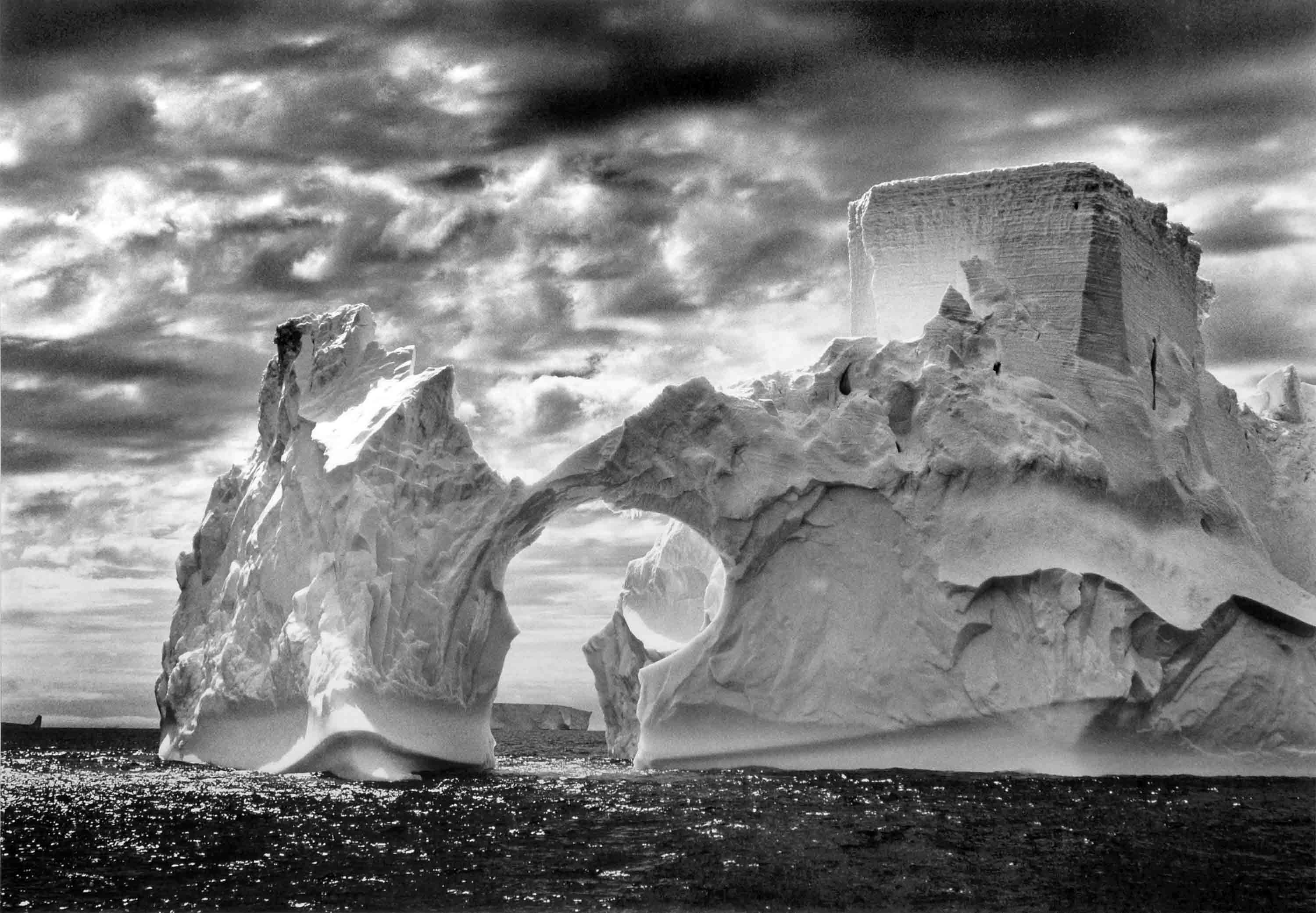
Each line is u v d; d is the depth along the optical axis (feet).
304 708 116.26
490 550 120.67
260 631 121.70
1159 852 87.20
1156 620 114.01
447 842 90.12
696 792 106.11
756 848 87.71
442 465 121.70
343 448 118.83
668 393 120.47
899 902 76.13
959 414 119.14
